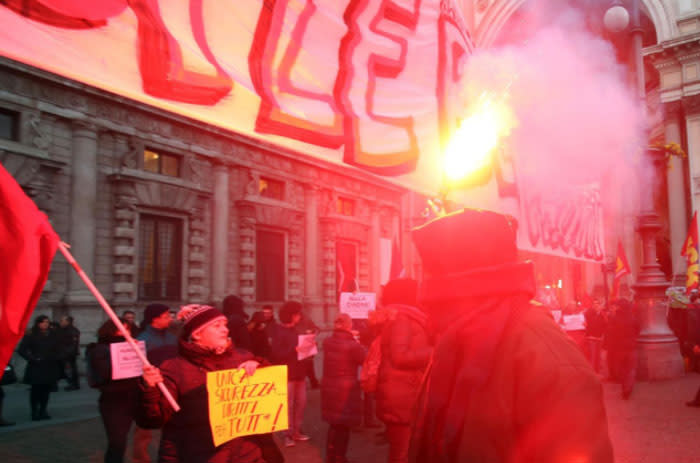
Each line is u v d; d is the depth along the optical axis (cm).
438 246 122
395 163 407
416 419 128
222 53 281
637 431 632
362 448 614
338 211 2398
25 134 1308
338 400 483
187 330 285
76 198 1415
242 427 281
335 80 360
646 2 3291
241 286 1902
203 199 1817
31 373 831
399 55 421
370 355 391
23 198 196
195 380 279
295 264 2144
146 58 239
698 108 3073
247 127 293
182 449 276
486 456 104
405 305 387
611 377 1062
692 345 1172
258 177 1994
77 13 215
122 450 477
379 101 399
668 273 3612
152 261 1638
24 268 189
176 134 1717
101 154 1500
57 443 678
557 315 1112
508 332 110
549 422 98
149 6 244
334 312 2270
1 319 184
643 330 1112
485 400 106
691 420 689
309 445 634
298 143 326
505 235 121
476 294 115
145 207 1605
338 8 369
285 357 659
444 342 118
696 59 3112
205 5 272
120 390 479
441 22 477
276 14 316
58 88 1389
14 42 196
